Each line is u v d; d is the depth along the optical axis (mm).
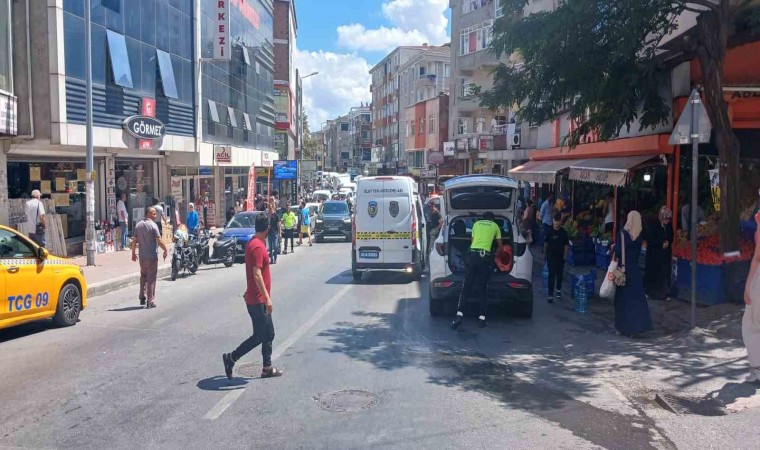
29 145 17562
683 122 9492
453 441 5500
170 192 28422
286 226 24406
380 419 6039
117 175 24641
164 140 24469
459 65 41062
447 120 50969
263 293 7277
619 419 6086
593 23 11461
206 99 31375
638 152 15242
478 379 7426
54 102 17141
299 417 6094
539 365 8086
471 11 39688
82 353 8734
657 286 11977
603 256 16719
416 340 9453
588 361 8305
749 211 12797
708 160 13844
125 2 21453
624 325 9719
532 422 5992
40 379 7461
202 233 20844
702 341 9055
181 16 26484
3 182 17109
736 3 12062
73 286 10820
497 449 5336
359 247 16078
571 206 22234
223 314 11680
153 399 6676
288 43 62719
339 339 9484
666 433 5699
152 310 12258
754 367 6891
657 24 12125
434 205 24312
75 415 6203
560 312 11758
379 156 83500
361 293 14148
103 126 19828
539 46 11773
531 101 13070
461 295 10430
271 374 7461
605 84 12148
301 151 87312
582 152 20203
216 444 5449
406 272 17500
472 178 12250
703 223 13000
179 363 8141
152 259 12578
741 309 10273
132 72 21969
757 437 5527
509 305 11320
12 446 5434
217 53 31969
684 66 13141
